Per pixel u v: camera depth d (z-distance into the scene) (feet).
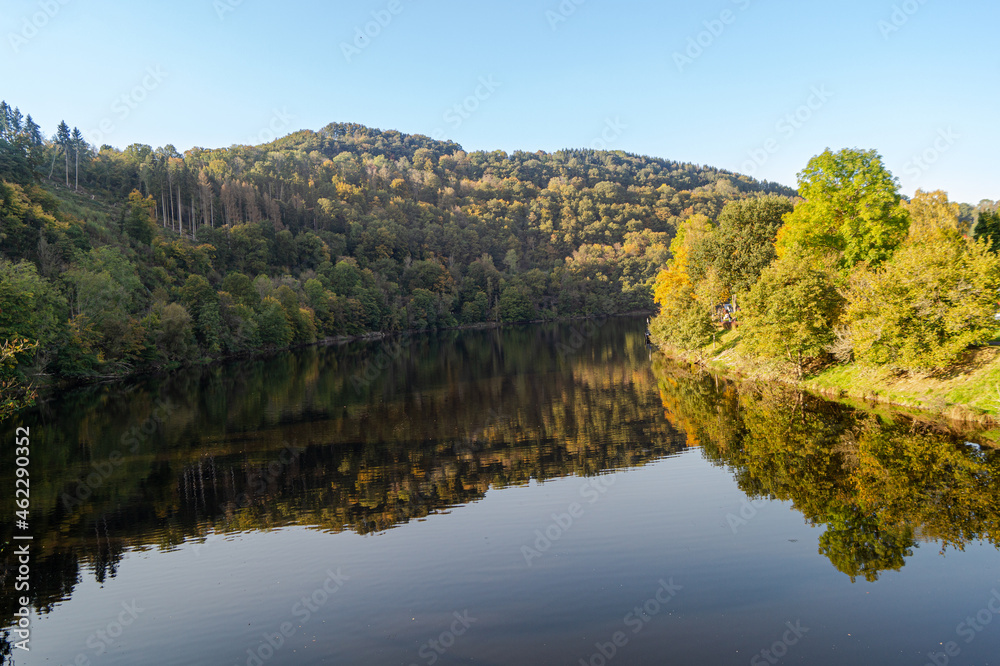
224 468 93.40
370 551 60.54
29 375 172.65
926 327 100.83
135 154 574.15
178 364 252.21
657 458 88.94
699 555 55.21
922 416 96.07
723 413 115.44
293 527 68.28
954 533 56.13
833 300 125.59
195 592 53.06
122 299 233.76
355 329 436.35
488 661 39.91
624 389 154.20
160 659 42.52
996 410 87.04
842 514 62.28
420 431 115.96
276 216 509.35
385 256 553.64
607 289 588.91
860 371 118.62
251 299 326.44
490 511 70.90
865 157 133.69
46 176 456.04
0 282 157.79
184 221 501.15
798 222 148.46
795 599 46.37
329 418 131.54
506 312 541.34
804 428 97.50
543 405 137.69
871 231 132.46
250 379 209.56
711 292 188.85
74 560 61.11
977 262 97.35
